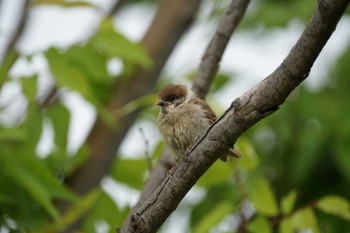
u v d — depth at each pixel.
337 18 6.20
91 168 11.73
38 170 9.73
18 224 10.16
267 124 13.34
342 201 9.67
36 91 10.02
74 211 9.95
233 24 10.29
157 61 12.38
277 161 13.31
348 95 13.20
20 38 12.23
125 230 8.34
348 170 12.08
